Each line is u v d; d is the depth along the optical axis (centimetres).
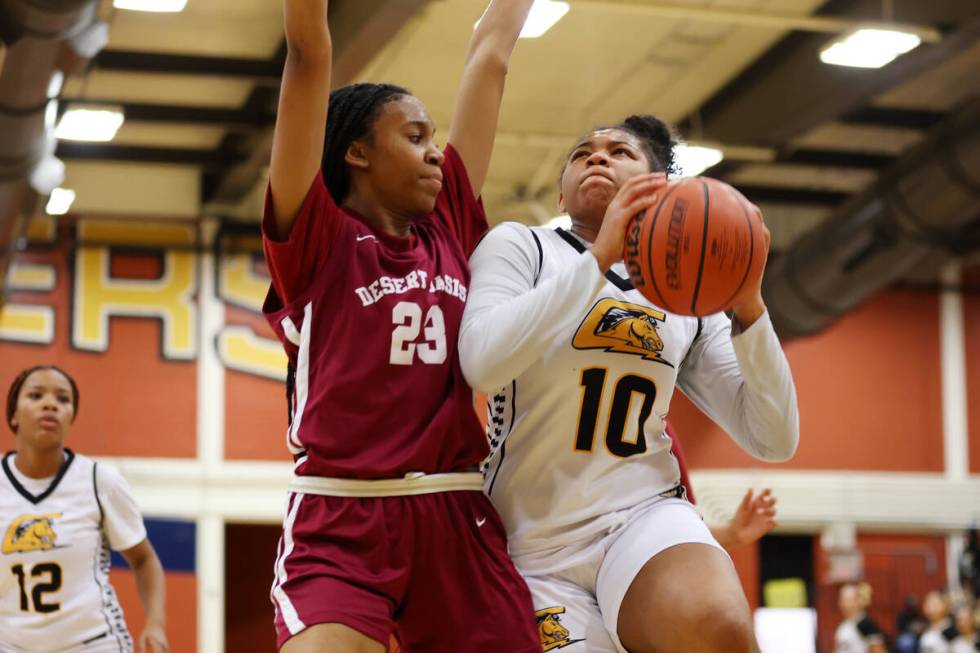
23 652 521
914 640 1423
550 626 323
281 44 1182
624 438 332
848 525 1700
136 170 1494
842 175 1541
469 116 367
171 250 1500
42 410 532
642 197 297
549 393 330
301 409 304
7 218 1155
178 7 941
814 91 1173
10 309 1457
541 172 1454
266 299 324
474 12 1102
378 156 327
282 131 301
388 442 300
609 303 334
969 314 1786
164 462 1473
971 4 1019
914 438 1747
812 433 1720
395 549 296
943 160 1220
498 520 320
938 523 1727
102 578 541
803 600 1179
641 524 324
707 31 1153
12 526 527
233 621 1688
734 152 1311
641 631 311
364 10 959
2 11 812
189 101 1292
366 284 310
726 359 354
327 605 282
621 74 1249
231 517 1477
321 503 297
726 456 1700
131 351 1483
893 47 1038
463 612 304
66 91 1231
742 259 290
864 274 1378
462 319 317
